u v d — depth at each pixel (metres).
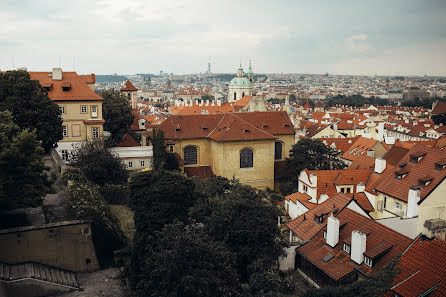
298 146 94.06
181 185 54.16
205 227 50.69
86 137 86.31
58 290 43.69
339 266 43.69
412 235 54.69
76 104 87.00
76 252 48.47
